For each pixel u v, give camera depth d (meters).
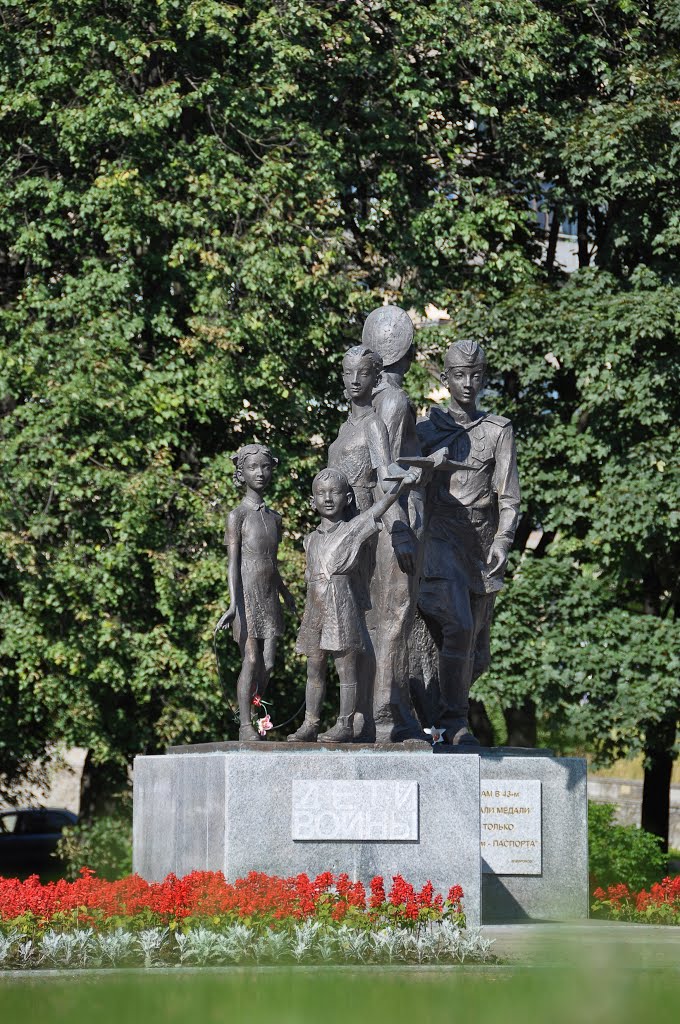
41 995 10.10
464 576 18.59
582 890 18.89
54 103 26.97
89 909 13.38
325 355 28.58
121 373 26.33
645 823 32.25
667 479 27.77
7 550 24.98
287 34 28.33
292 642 27.23
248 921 12.98
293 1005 9.30
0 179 27.50
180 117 28.67
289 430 28.41
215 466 26.98
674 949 14.11
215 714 26.59
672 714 28.05
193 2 27.39
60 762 30.89
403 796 15.36
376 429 16.70
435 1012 9.05
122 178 26.38
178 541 26.64
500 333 28.69
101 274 26.80
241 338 27.08
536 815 18.78
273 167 27.62
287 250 27.17
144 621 26.64
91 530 26.19
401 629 16.38
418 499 16.78
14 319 26.92
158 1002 9.58
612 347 27.78
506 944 14.45
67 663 25.70
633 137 28.64
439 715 18.72
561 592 28.38
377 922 13.59
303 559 26.23
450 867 15.41
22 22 27.95
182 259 27.06
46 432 25.94
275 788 15.15
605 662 27.66
